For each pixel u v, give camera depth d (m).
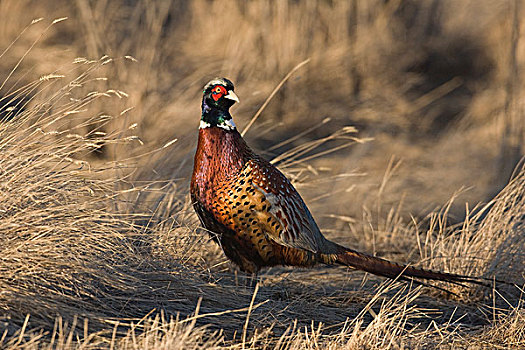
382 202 19.31
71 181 11.65
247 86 25.38
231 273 13.48
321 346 10.14
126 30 23.69
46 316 9.65
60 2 26.88
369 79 27.88
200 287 11.70
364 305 12.72
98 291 10.61
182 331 9.62
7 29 25.69
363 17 28.55
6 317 9.26
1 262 9.83
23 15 26.14
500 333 11.09
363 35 28.41
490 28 28.98
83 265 10.46
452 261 13.91
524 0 26.69
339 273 14.05
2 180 10.65
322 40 27.73
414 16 30.44
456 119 26.28
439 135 25.08
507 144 23.00
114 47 22.61
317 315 11.96
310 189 19.42
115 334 9.64
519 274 13.58
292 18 26.56
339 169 21.25
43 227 10.30
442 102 27.38
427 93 28.06
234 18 27.33
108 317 10.03
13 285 9.80
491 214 14.30
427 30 30.00
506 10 28.14
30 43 24.89
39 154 11.27
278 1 26.30
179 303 11.23
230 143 11.44
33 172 11.16
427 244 15.67
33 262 10.10
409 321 12.12
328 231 16.84
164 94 22.75
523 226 13.89
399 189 20.36
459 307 13.10
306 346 10.11
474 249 14.05
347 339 10.61
